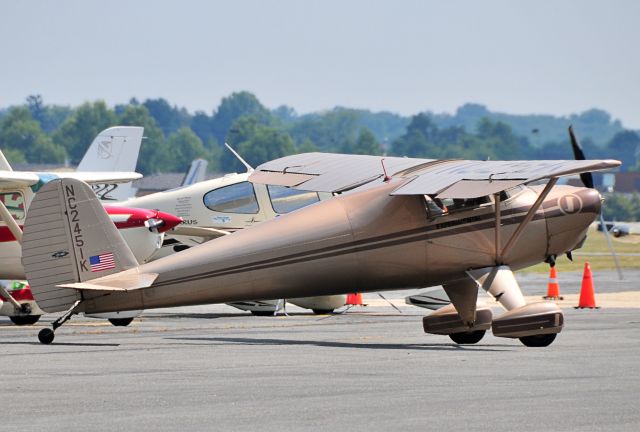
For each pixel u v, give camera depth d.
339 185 47.03
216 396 31.34
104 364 37.84
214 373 35.78
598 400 30.88
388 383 33.78
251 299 45.50
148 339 46.78
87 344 44.34
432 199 46.28
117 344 44.41
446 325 47.16
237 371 36.22
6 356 39.97
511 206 47.59
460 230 46.53
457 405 30.05
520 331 44.41
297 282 45.47
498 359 39.84
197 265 44.38
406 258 46.19
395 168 47.75
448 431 26.80
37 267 43.53
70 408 29.53
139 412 29.00
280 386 33.12
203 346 43.94
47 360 38.88
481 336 47.16
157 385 33.28
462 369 36.97
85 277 43.69
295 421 27.89
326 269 45.59
